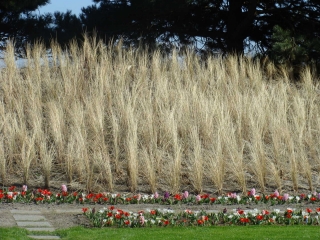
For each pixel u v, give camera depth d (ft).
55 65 43.39
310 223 24.25
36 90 39.06
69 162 30.60
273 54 52.80
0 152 30.71
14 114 34.37
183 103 37.19
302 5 56.34
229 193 29.71
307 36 55.52
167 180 31.40
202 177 31.83
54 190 29.78
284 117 36.19
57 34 54.54
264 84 43.14
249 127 36.45
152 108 37.29
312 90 44.04
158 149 33.88
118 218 23.32
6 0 53.21
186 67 44.50
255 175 33.04
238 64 50.72
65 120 36.19
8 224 22.63
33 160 32.32
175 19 59.31
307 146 36.99
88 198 27.61
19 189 29.55
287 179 33.09
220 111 36.32
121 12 55.57
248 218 24.43
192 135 33.91
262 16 59.77
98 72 41.50
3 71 41.14
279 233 21.67
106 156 31.55
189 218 24.49
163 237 20.57
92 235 20.79
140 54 46.68
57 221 23.58
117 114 37.37
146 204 27.91
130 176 30.71
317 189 31.91
